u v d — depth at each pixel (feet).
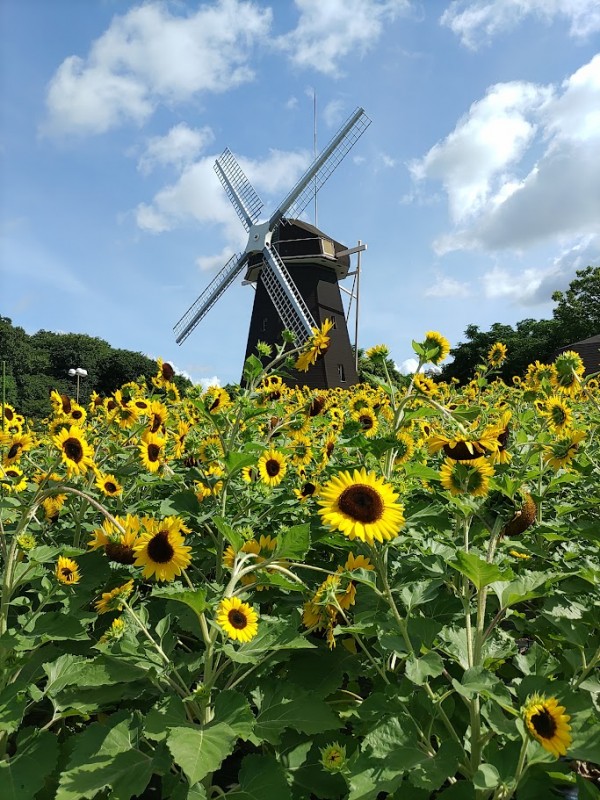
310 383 123.13
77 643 10.76
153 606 11.92
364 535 7.76
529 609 11.67
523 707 6.06
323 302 136.26
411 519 10.65
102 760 7.42
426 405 12.06
